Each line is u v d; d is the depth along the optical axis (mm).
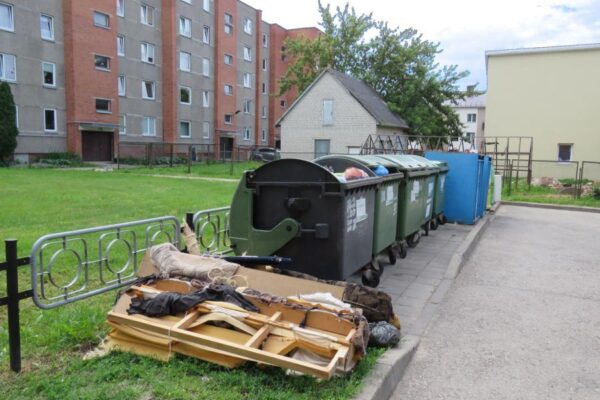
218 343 3525
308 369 3316
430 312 5570
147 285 4297
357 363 3775
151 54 37688
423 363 4391
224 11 44656
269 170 5336
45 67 29781
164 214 11023
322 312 3873
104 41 32500
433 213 10570
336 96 32688
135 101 36312
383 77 38781
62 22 30422
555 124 28109
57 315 4434
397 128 35469
